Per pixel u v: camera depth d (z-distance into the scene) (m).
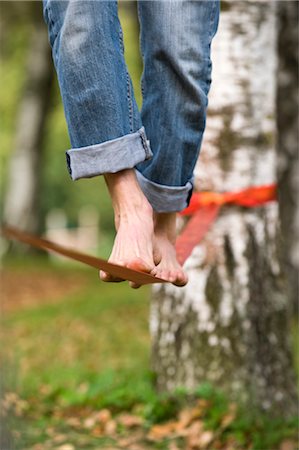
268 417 7.98
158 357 8.35
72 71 3.40
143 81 3.70
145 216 3.52
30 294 23.03
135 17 28.73
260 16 8.02
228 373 7.98
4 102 41.53
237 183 7.86
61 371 11.12
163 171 3.73
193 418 7.80
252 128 7.97
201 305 8.06
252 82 7.98
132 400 8.37
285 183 14.52
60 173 57.12
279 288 8.23
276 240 8.23
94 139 3.42
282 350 8.20
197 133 3.72
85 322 16.59
